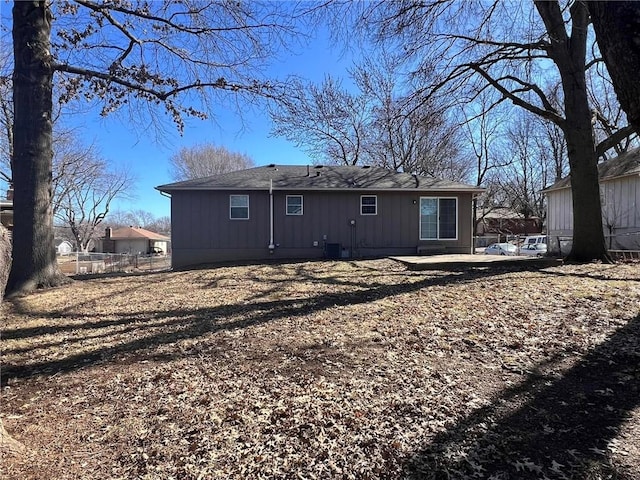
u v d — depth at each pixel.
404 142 25.48
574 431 2.71
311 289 7.78
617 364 3.74
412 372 3.71
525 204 39.50
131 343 4.83
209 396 3.37
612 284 6.82
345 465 2.42
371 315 5.63
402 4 8.06
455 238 15.50
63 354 4.55
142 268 21.12
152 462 2.49
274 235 14.91
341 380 3.59
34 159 9.18
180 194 14.62
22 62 9.10
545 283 7.22
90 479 2.31
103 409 3.22
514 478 2.26
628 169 13.48
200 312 6.23
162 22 10.89
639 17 2.03
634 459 2.38
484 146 35.06
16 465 2.42
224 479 2.31
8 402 3.39
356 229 15.19
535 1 8.33
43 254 9.23
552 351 4.11
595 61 10.51
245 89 12.10
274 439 2.71
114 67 10.73
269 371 3.84
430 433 2.73
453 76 10.62
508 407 3.05
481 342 4.43
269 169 16.95
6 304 7.28
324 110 21.56
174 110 12.41
